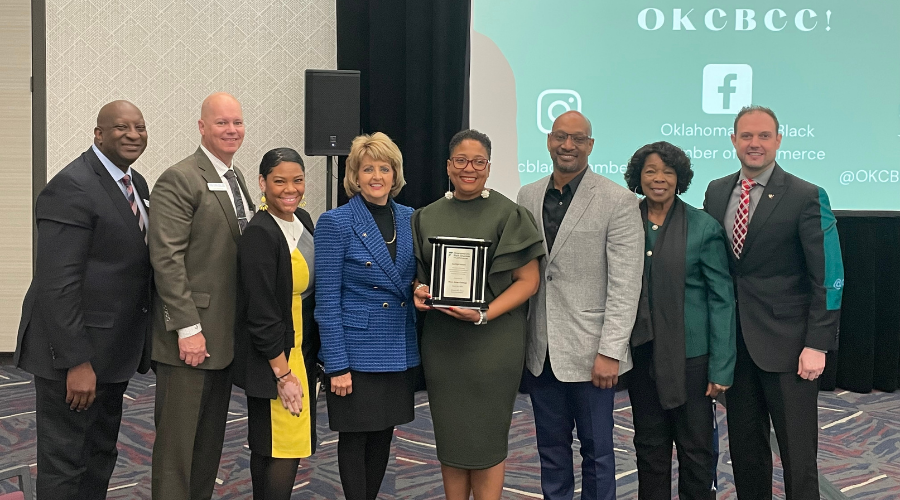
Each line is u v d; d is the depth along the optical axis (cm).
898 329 440
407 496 286
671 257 221
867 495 286
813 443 227
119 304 222
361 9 441
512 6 421
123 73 469
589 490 234
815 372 221
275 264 215
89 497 237
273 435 223
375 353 219
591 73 420
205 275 227
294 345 224
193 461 235
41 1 465
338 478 302
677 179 227
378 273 218
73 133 474
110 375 223
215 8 466
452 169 219
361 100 442
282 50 470
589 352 225
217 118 232
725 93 416
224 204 231
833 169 415
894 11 407
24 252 486
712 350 222
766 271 229
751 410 236
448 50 430
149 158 473
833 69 411
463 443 216
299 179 221
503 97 425
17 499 255
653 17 415
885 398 432
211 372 230
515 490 292
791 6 410
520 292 216
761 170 232
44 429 221
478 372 214
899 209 416
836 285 221
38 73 470
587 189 229
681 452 230
